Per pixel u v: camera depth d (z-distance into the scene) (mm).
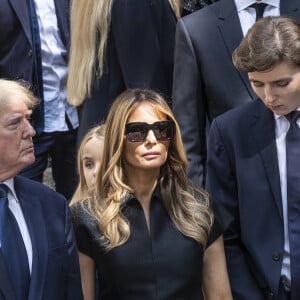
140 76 16734
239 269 12875
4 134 10836
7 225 10930
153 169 12219
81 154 14750
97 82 17234
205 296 12695
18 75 19875
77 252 11664
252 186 12500
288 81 11719
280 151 12453
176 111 15062
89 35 17078
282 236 12383
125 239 11883
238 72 14719
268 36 11695
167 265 11922
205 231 12188
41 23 20047
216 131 12953
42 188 11625
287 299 12492
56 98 20375
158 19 16781
